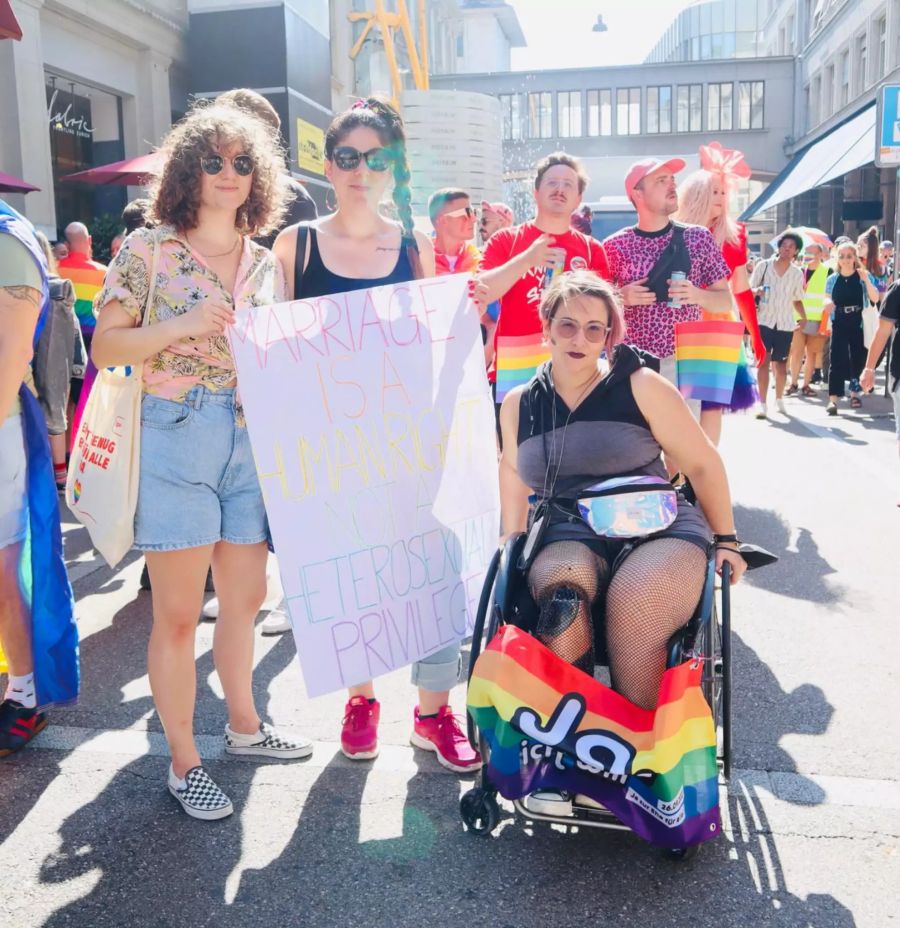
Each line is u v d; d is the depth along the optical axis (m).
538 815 2.71
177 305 2.88
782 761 3.28
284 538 2.92
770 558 3.03
